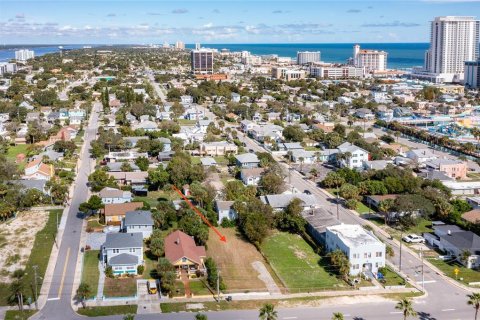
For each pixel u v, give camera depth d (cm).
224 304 13988
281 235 18925
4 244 17588
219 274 15062
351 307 13938
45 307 13725
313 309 13800
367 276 15650
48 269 15875
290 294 14600
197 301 14138
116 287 14800
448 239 17438
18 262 16300
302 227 18712
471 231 18725
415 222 19500
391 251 16750
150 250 16988
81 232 18738
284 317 13362
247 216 18588
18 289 13775
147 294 14475
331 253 16050
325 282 15325
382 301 14288
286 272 15925
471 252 16538
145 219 18138
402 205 19612
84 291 13775
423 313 13638
